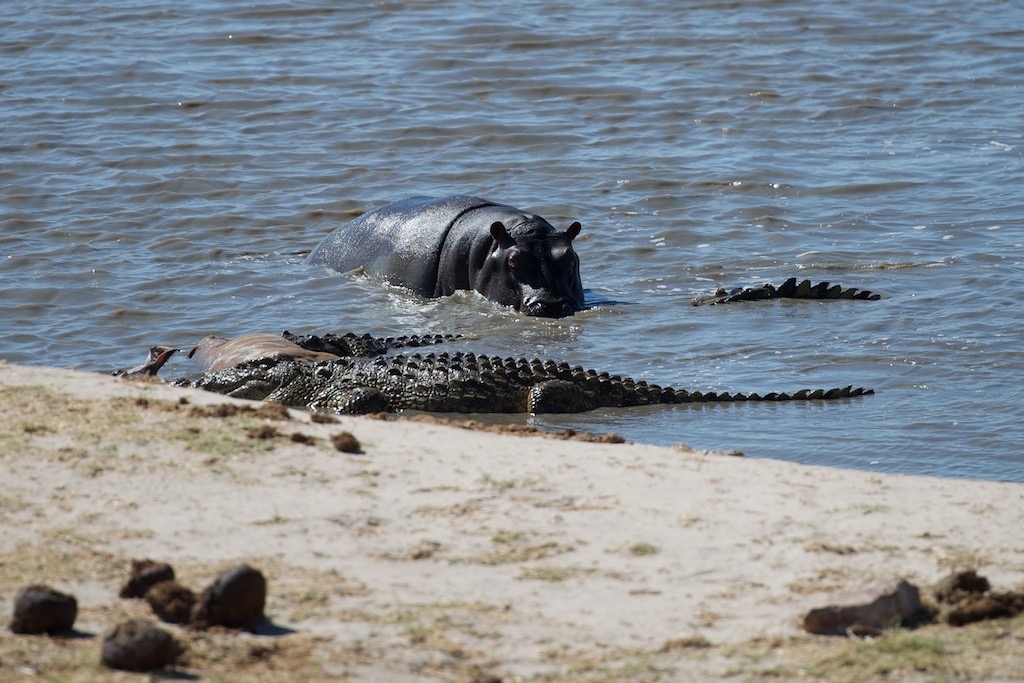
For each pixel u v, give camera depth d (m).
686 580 28.11
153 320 61.84
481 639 25.12
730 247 73.62
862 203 81.25
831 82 110.88
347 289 68.25
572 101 106.50
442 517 31.20
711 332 59.94
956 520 32.03
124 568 27.64
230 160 92.19
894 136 96.50
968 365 54.22
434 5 136.75
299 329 61.44
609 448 37.69
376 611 26.09
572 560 29.03
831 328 59.50
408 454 35.62
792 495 33.53
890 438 46.44
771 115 102.00
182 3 138.00
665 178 87.12
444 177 88.56
